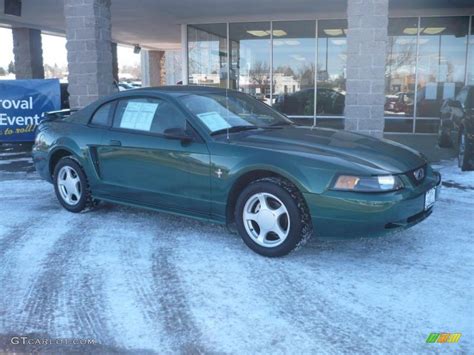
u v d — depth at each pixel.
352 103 7.73
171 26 16.92
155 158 5.09
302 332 3.29
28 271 4.33
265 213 4.46
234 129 5.08
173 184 5.00
